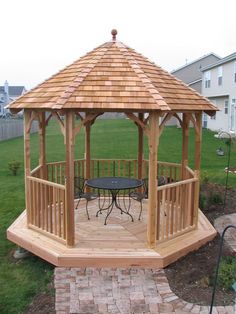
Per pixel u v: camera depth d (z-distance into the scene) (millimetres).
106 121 43156
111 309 4402
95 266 5414
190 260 5664
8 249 6477
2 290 5086
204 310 4320
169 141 22656
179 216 6316
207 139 23281
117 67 6148
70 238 5684
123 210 7605
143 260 5387
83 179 7965
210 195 8391
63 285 4957
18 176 13094
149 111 5383
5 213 8438
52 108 5336
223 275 4941
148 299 4598
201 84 32500
